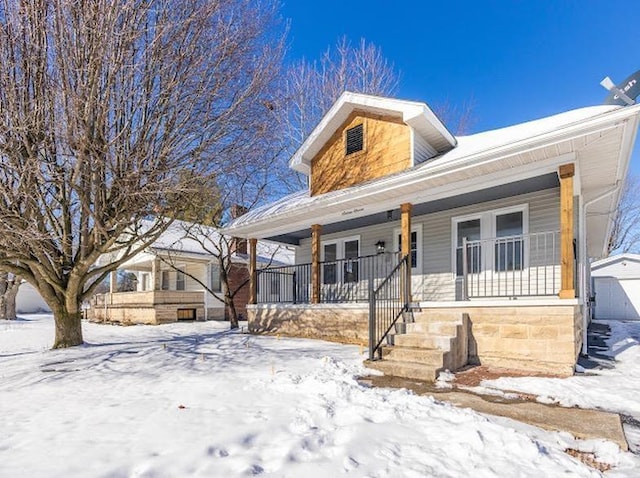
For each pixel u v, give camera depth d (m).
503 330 6.14
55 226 8.05
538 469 2.65
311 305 9.30
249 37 8.15
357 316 8.43
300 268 12.61
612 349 7.82
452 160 6.68
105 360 7.02
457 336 6.07
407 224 7.88
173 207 8.10
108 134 7.01
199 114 7.64
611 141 5.68
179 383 5.10
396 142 9.01
